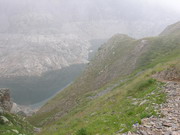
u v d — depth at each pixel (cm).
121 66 9562
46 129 3644
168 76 2630
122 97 2725
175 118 1077
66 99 9962
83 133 1349
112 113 1898
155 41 11000
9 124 2825
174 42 9825
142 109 1440
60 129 2622
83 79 12250
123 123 1252
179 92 1680
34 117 9506
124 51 12212
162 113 1195
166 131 912
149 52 9088
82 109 4412
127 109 1731
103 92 5841
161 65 3697
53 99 11762
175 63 3144
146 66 6525
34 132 3588
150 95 1900
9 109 4516
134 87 2864
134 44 12594
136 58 8931
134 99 2131
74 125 2361
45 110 10106
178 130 905
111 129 1228
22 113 9881
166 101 1479
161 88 2016
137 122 1125
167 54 7712
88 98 6144
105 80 9362
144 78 2991
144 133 917
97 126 1451
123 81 5872
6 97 4669
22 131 2811
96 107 3291
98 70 12088
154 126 998
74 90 10938
